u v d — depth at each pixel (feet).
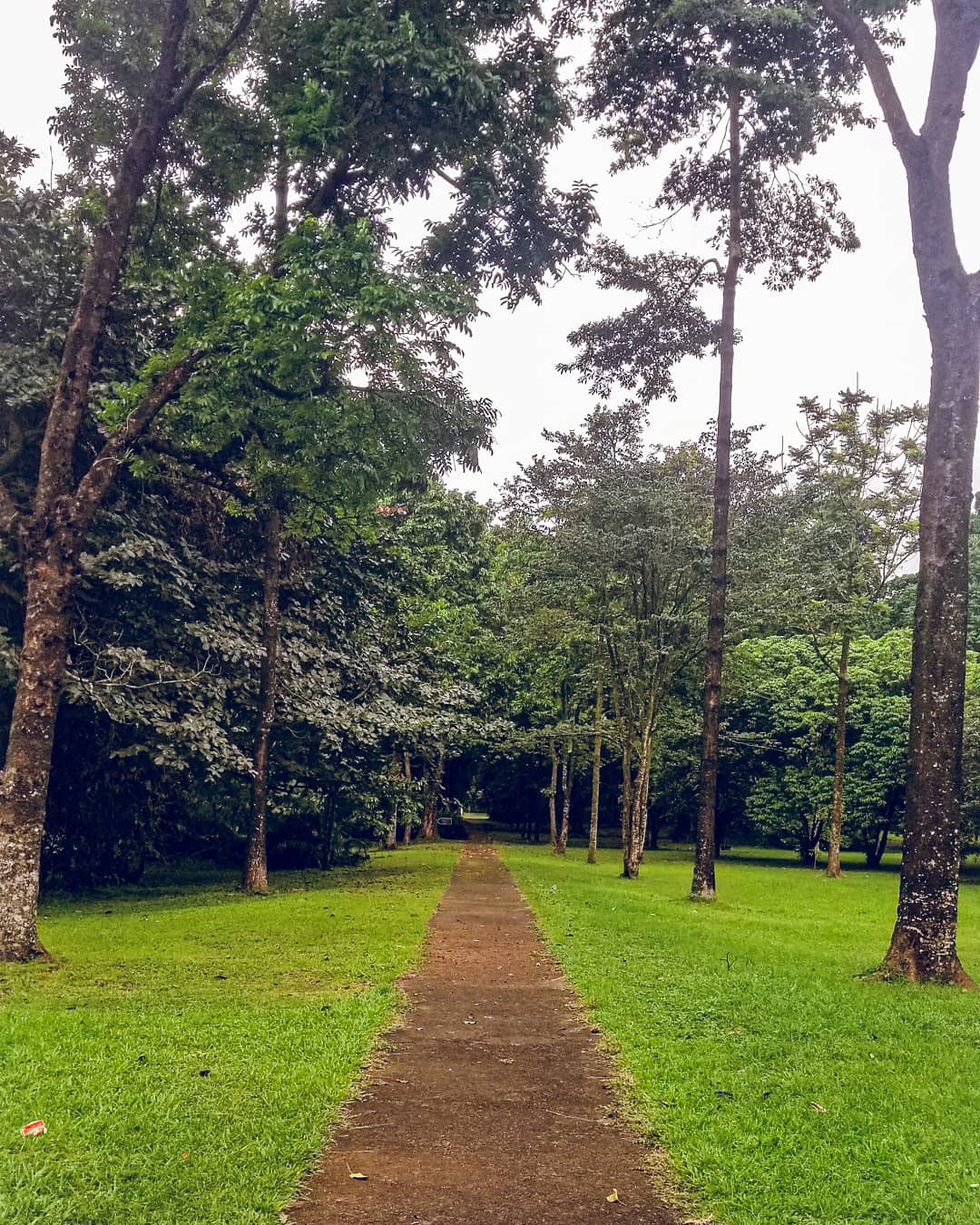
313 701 63.87
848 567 92.22
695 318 69.15
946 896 31.81
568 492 76.69
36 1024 22.57
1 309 51.24
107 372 52.54
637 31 52.44
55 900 54.70
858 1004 26.71
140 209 40.63
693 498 73.67
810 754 113.80
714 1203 13.70
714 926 45.06
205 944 36.32
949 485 33.71
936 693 32.91
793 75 55.16
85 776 56.39
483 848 116.26
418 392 40.47
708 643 62.75
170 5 35.55
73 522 33.88
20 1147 14.98
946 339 34.22
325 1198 13.89
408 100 35.70
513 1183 14.48
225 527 64.34
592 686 88.94
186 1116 16.57
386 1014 24.56
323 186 38.45
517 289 43.34
